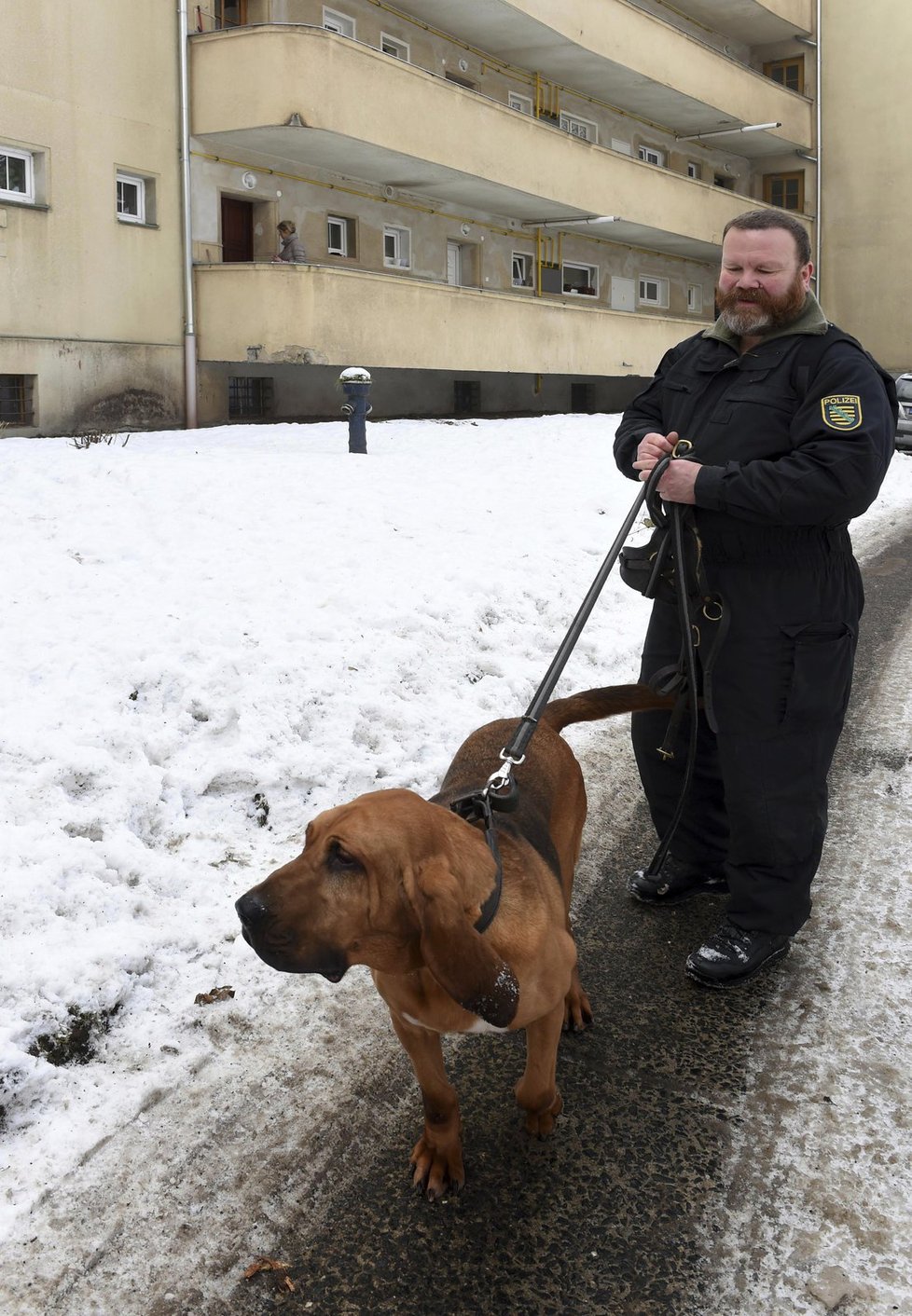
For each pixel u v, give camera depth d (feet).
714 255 104.78
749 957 10.84
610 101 92.43
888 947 11.61
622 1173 8.45
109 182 53.88
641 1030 10.28
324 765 14.67
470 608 20.79
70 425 53.06
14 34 48.60
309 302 55.98
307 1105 9.12
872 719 19.24
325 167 65.87
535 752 9.56
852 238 111.24
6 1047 8.96
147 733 14.49
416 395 76.02
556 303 76.28
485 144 68.64
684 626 10.57
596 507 31.76
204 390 59.67
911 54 105.09
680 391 11.09
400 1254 7.71
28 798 12.48
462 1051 10.08
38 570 19.60
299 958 6.35
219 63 56.18
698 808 12.42
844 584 10.60
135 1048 9.67
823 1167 8.45
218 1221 7.93
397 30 70.79
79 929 10.67
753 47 112.06
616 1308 7.27
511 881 7.48
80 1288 7.34
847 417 9.61
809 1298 7.27
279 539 22.38
